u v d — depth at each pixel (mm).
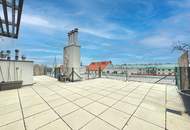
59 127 2963
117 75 16484
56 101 5133
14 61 9062
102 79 13859
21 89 7992
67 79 12375
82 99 5430
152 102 4930
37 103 4867
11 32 9172
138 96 5918
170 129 2842
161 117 3498
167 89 7707
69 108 4281
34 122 3236
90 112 3898
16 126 3021
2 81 8297
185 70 7359
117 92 6855
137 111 3963
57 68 17000
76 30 12477
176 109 4137
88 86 8969
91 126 2998
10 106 4504
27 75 9672
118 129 2852
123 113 3803
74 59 12180
